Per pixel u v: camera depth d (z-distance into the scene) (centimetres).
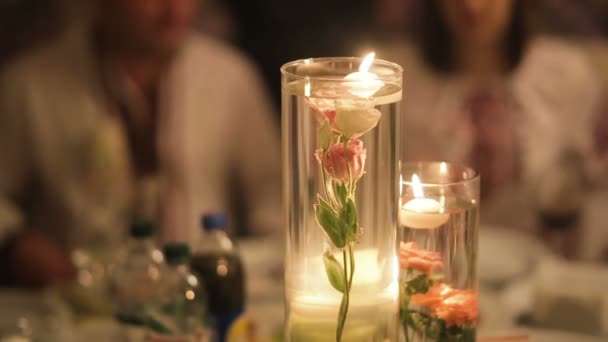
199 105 269
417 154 270
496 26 258
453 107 264
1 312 172
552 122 262
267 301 170
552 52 261
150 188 267
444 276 88
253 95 274
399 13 264
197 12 267
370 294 80
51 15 263
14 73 263
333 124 76
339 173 77
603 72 258
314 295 80
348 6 266
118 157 262
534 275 184
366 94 77
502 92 262
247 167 277
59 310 172
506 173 265
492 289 184
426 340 89
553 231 265
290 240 82
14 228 237
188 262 131
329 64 84
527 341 107
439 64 264
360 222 79
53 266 224
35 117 261
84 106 262
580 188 263
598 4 257
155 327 122
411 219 87
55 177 262
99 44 263
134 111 265
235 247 138
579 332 158
